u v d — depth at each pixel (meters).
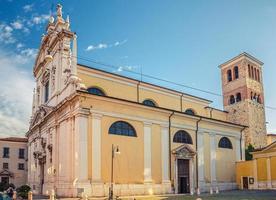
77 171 26.64
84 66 33.06
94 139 27.64
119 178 28.55
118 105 29.88
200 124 36.81
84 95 27.78
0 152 55.41
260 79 52.06
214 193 32.69
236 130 41.12
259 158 37.59
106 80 34.44
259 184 37.06
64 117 30.66
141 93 37.03
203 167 35.94
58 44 35.88
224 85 52.47
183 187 33.59
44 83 40.56
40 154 36.62
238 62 50.81
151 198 25.72
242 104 48.56
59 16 36.78
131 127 30.56
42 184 35.62
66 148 29.36
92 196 26.38
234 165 39.84
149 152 31.30
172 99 39.97
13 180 55.12
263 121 49.72
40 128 38.75
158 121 32.78
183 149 33.97
